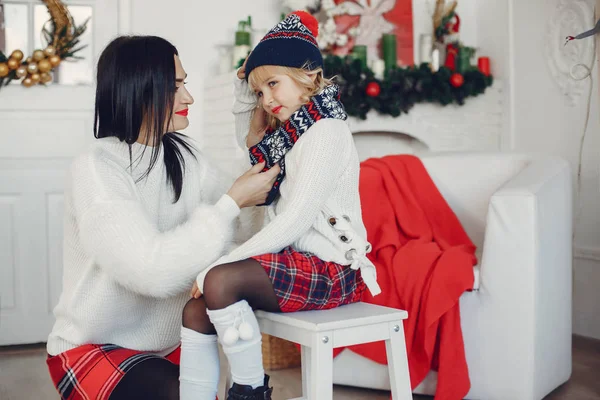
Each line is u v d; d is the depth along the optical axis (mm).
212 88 3562
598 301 3279
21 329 3375
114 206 1377
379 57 4070
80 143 3447
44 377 2791
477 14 4242
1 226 3336
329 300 1480
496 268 2314
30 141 3377
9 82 3338
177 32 3729
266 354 2846
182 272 1365
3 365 2996
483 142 4031
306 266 1441
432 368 2363
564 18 3549
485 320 2330
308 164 1457
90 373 1438
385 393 2500
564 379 2578
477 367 2342
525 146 3889
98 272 1462
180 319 1595
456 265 2336
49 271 3408
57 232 3412
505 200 2312
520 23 3896
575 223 3443
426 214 2820
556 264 2471
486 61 4020
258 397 1326
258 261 1380
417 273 2357
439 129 3932
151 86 1462
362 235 1558
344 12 3953
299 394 2463
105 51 1491
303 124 1522
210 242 1375
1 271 3344
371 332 1432
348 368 2490
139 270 1346
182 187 1622
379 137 4105
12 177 3350
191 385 1358
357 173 1592
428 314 2270
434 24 4027
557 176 2539
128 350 1501
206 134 3701
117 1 3549
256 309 1432
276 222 1421
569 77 3521
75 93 3432
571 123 3529
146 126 1502
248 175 1517
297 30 1584
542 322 2338
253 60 1593
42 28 3402
